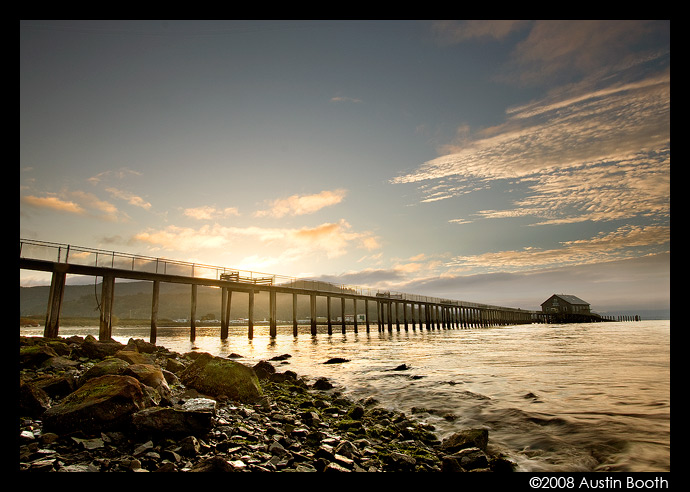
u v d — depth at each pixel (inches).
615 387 468.4
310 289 1784.0
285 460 217.9
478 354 957.2
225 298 1485.0
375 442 281.0
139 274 1056.2
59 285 876.6
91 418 218.7
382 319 2308.1
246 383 391.9
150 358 593.3
